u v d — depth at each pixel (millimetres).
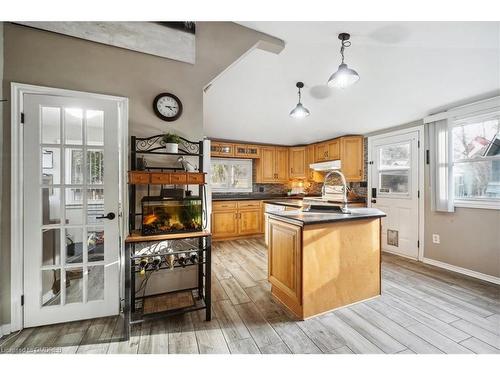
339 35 1944
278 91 3152
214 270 3004
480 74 2285
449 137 2988
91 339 1606
